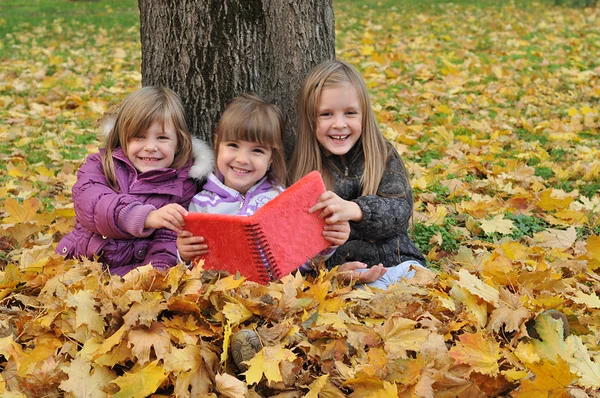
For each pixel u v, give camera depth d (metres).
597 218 4.21
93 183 3.26
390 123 6.24
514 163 5.18
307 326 2.63
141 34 3.80
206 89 3.64
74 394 2.30
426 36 11.28
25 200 4.10
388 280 3.24
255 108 3.20
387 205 3.15
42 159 5.39
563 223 4.21
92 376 2.37
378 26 12.36
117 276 2.89
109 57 9.80
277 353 2.41
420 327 2.78
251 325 2.60
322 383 2.37
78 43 11.04
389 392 2.30
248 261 2.89
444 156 5.54
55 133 6.05
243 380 2.47
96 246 3.22
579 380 2.44
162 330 2.50
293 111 3.70
